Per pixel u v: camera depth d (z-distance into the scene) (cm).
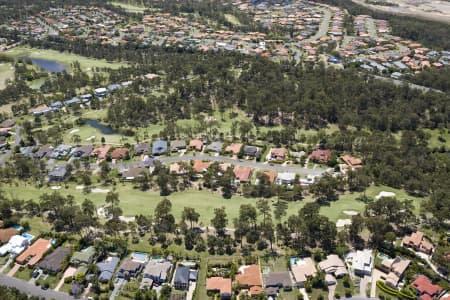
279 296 11925
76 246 13500
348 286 12150
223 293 11806
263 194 17162
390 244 13675
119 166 19700
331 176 17538
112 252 13500
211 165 18912
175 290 12100
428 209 15088
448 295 11706
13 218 14825
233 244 13975
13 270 12812
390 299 11675
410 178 17950
